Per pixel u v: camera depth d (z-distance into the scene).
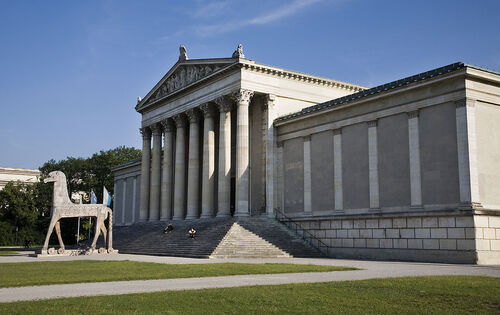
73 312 14.64
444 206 42.22
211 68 67.12
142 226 75.81
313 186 56.97
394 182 47.28
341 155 53.62
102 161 144.12
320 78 66.88
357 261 42.16
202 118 74.94
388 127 48.53
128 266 34.16
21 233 121.19
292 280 24.02
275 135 62.50
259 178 62.59
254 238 51.09
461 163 40.97
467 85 41.34
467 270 30.69
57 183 54.69
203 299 17.19
